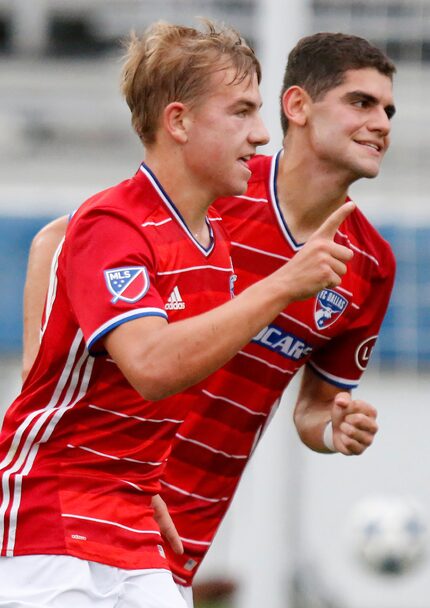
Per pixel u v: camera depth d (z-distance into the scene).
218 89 10.99
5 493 11.11
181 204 11.23
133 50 11.41
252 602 24.20
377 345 27.05
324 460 37.66
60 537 10.97
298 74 13.78
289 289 10.23
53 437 11.09
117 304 10.34
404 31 31.72
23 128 44.41
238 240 14.01
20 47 47.75
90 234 10.71
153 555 11.41
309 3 28.08
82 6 47.53
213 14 36.12
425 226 27.22
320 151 13.62
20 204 28.25
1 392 37.41
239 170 11.13
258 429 14.64
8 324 27.75
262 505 24.16
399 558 34.16
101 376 10.95
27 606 10.84
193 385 10.88
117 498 11.20
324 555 37.22
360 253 14.32
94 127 44.47
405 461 37.44
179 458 14.46
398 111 37.62
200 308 11.25
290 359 14.30
